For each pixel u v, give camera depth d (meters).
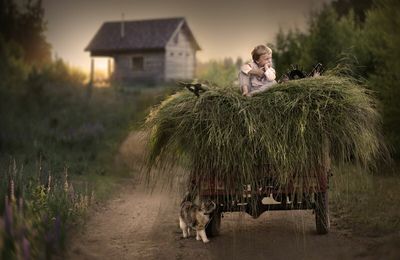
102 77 45.56
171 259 6.95
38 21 42.59
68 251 6.86
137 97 28.91
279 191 7.08
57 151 15.42
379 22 13.29
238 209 7.41
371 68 14.11
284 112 7.12
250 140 6.96
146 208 10.15
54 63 37.94
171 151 7.57
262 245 7.47
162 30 46.94
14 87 27.81
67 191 9.32
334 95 7.33
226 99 7.34
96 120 21.56
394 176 11.23
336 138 7.19
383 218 8.48
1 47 32.66
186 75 48.03
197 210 7.54
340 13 23.52
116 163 14.30
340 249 7.00
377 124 7.95
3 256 5.53
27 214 6.97
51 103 25.64
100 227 8.66
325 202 7.45
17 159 13.11
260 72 8.11
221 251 7.24
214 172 7.16
